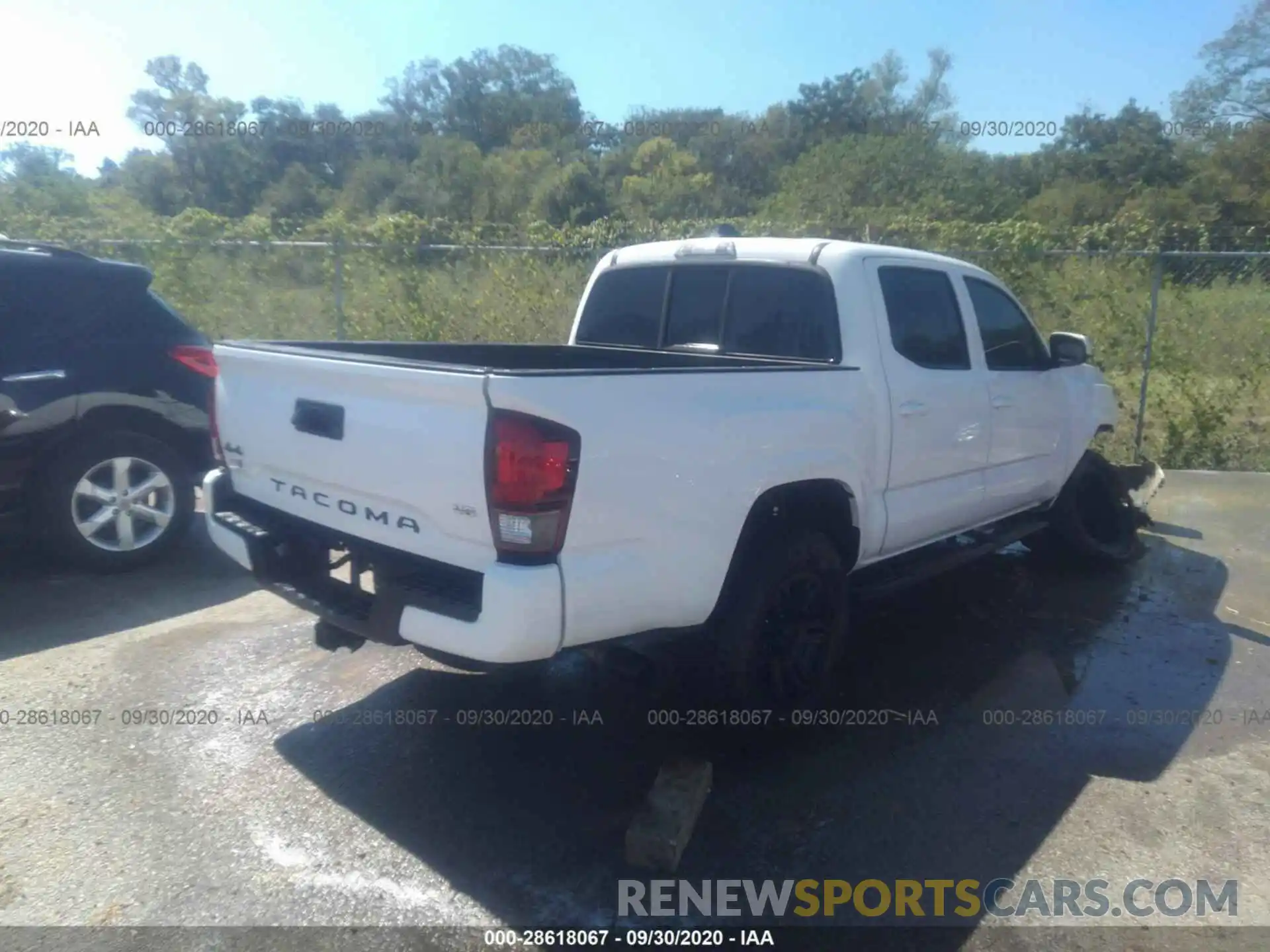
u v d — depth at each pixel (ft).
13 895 10.41
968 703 15.34
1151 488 25.67
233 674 15.76
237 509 14.28
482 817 12.01
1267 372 31.35
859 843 11.64
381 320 35.06
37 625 17.43
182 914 10.19
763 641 13.39
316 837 11.54
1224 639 18.04
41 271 18.71
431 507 10.93
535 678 15.92
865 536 14.94
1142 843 11.72
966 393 16.87
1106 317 32.35
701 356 16.05
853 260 15.28
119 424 19.66
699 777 12.08
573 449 10.46
